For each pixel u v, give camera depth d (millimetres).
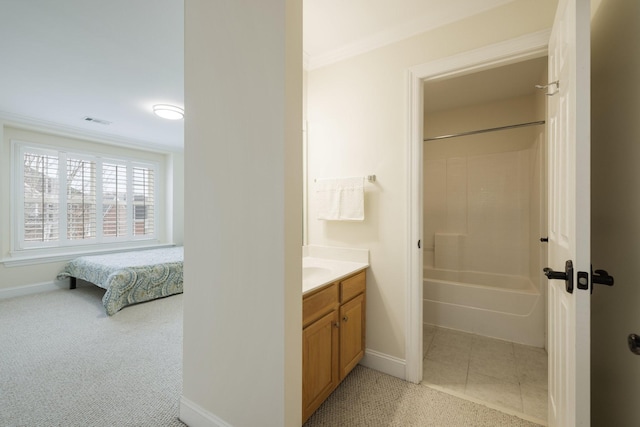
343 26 1858
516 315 2357
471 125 3244
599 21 1165
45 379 1822
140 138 4504
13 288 3527
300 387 1142
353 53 2062
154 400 1619
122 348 2260
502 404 1597
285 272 1062
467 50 1665
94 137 4156
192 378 1412
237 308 1211
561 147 1099
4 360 2057
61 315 2955
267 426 1121
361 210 1963
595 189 1200
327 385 1515
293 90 1089
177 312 3070
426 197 3516
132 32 1894
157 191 5113
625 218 955
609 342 1057
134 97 2934
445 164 3398
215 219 1289
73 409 1543
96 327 2662
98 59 2223
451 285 2627
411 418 1489
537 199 2539
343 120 2113
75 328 2639
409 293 1825
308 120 2279
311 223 2268
